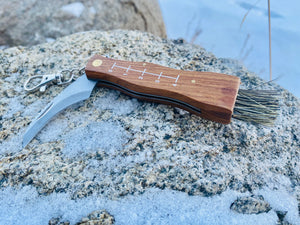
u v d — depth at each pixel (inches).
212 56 8.2
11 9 11.1
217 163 5.7
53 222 5.0
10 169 5.6
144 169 5.5
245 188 5.4
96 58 6.7
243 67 8.0
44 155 5.8
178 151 5.8
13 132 6.3
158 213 5.1
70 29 11.5
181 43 9.1
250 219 5.0
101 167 5.6
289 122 6.5
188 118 6.3
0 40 11.1
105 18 12.0
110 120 6.4
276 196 5.4
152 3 13.8
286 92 7.2
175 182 5.4
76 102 6.5
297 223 5.1
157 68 6.4
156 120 6.3
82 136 6.1
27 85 7.2
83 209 5.2
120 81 6.4
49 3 11.5
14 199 5.3
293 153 6.0
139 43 8.3
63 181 5.5
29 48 8.1
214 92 5.8
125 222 5.0
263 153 5.9
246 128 6.2
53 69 7.5
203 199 5.2
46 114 6.2
